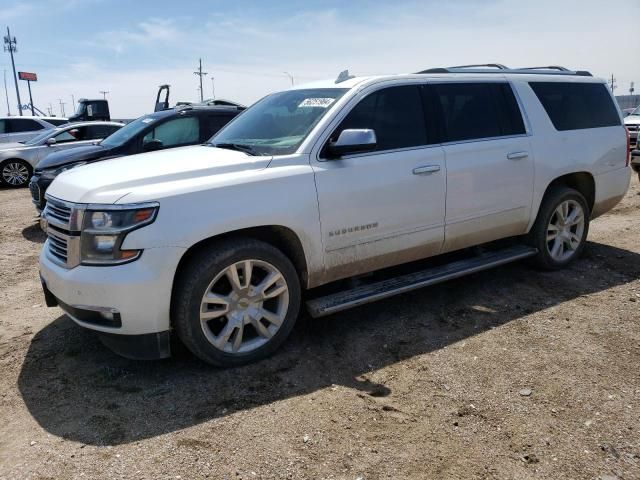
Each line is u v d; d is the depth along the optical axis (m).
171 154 4.05
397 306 4.55
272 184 3.52
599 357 3.60
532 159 4.81
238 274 3.50
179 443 2.80
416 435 2.84
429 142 4.27
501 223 4.73
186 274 3.31
